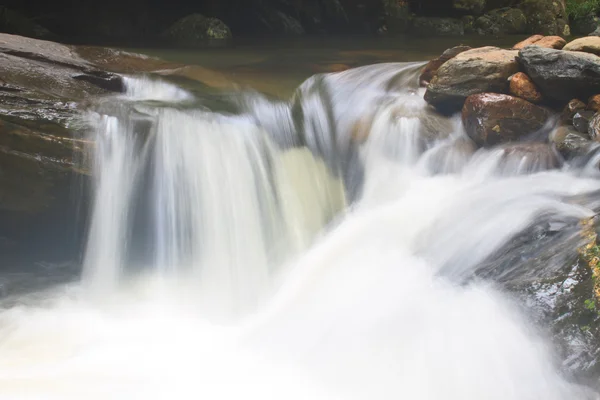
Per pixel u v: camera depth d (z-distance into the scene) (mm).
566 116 6742
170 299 6117
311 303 5621
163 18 16016
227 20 16969
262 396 4465
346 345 4770
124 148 6387
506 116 6855
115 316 5805
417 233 6078
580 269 4410
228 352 5121
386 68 9148
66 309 5879
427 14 19672
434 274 5375
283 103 7828
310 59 11070
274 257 6637
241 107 7473
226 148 6805
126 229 6457
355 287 5559
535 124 6891
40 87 6973
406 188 6906
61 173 6141
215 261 6574
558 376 3857
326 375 4574
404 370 4367
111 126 6383
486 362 4160
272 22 17141
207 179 6672
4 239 6375
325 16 18266
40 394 4488
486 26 19094
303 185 7078
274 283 6254
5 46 7820
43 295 6102
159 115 6742
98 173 6270
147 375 4789
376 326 4840
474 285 4871
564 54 6805
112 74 7746
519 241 5195
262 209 6859
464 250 5516
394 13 18594
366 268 5805
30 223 6316
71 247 6430
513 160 6590
